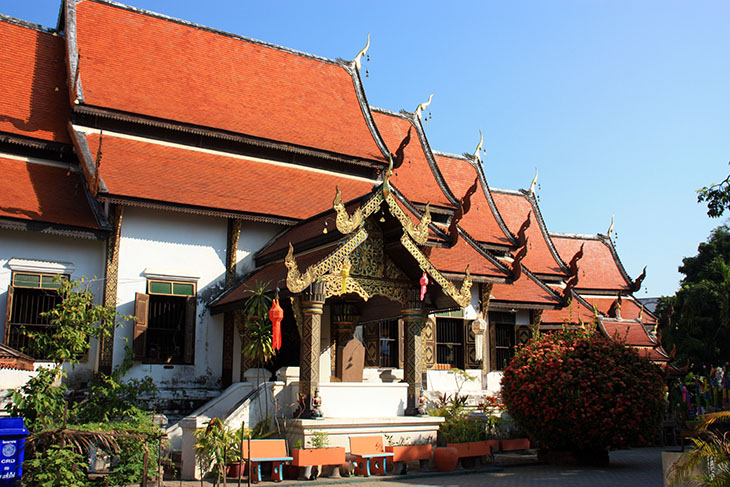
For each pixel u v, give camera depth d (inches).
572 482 578.9
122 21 970.1
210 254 812.0
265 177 912.3
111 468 503.5
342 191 960.9
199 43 1028.5
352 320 783.1
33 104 838.5
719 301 1444.4
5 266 698.8
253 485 542.6
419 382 676.7
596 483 572.4
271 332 654.5
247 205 819.4
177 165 847.7
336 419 605.3
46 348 597.0
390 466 624.7
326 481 568.1
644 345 1111.0
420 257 652.1
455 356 976.3
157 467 507.2
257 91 1024.9
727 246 1956.2
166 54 975.6
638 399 675.4
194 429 577.3
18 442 460.4
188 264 794.2
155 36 987.9
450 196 1102.4
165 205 747.4
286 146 942.4
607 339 737.0
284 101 1040.8
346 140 1037.2
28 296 711.1
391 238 664.4
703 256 2012.8
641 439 681.0
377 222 666.8
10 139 775.1
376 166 1024.9
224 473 502.3
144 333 739.4
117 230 749.3
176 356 776.3
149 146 860.0
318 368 610.9
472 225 1133.1
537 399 691.4
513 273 964.6
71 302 606.2
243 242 835.4
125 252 758.5
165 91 917.2
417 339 679.7
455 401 771.4
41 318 711.7
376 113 1177.4
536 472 648.4
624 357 707.4
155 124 851.4
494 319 1027.9
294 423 602.9
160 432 515.5
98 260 755.4
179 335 783.1
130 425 514.3
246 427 629.6
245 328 769.6
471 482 578.9
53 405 527.5
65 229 708.0
